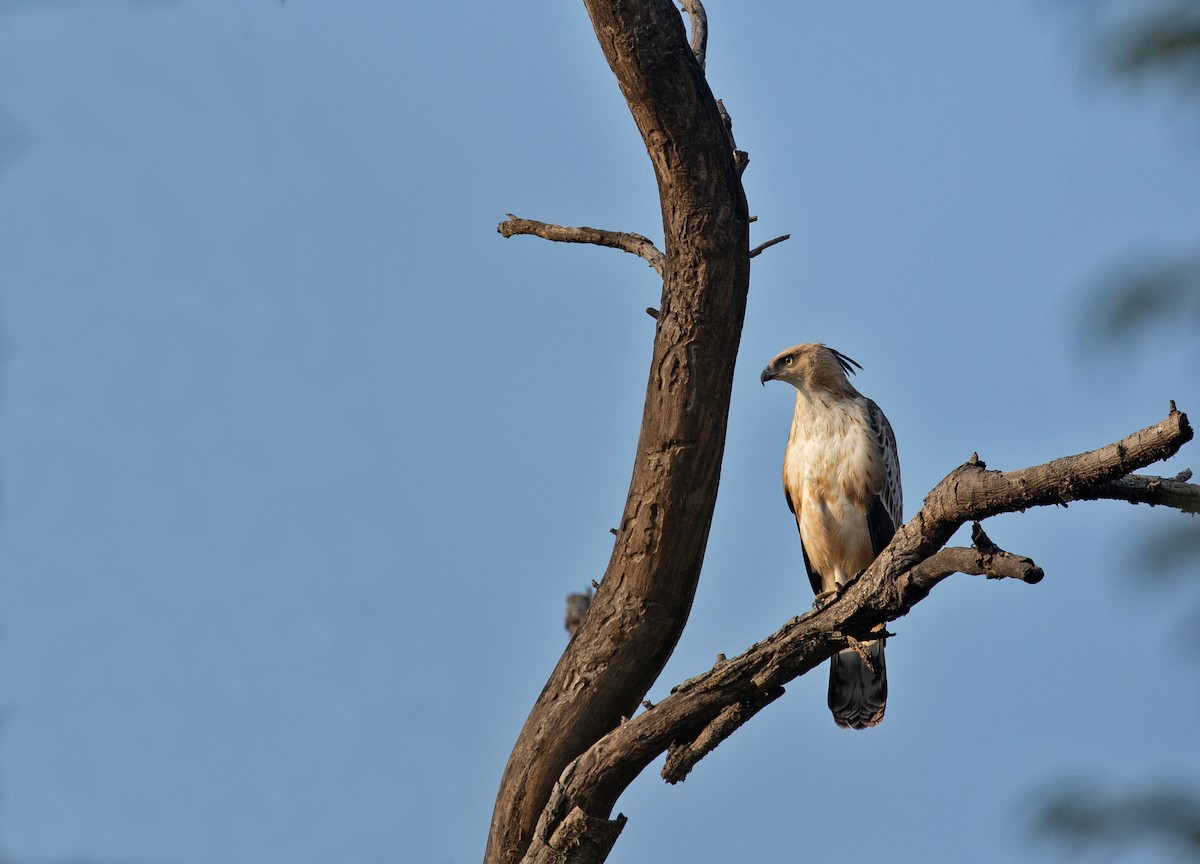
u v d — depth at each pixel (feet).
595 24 34.35
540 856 32.68
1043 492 24.38
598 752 32.40
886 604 28.02
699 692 31.01
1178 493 23.68
